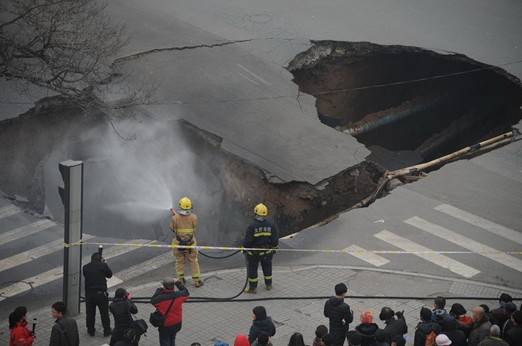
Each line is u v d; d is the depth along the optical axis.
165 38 39.19
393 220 31.36
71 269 24.36
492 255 29.39
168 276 27.86
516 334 20.59
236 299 26.16
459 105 40.72
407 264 28.67
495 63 40.25
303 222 30.95
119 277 27.72
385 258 29.00
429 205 32.44
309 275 27.77
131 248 29.61
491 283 27.69
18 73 32.72
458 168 35.25
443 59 40.91
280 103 35.66
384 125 40.28
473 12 45.72
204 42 39.38
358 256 29.09
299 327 24.81
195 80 36.31
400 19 44.00
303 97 36.38
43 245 29.30
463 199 32.97
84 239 30.03
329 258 28.92
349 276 27.77
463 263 28.84
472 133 39.72
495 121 39.50
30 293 26.62
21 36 34.31
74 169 23.39
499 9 46.41
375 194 32.56
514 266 28.75
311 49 39.88
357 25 42.66
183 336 24.19
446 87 41.03
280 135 33.50
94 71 33.38
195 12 42.53
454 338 21.05
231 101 35.25
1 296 26.41
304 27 41.84
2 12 36.16
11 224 30.30
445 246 29.89
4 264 28.11
